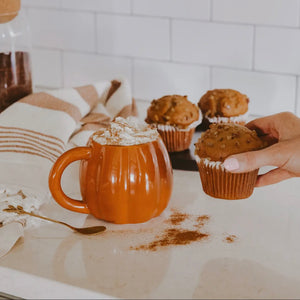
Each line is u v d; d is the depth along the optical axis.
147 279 0.75
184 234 0.87
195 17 1.42
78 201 0.90
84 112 1.22
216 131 0.92
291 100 1.37
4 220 0.87
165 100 1.17
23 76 1.26
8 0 1.14
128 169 0.85
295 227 0.89
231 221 0.91
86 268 0.78
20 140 1.12
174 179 1.07
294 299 0.71
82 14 1.56
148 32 1.49
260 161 0.85
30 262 0.79
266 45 1.36
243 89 1.42
